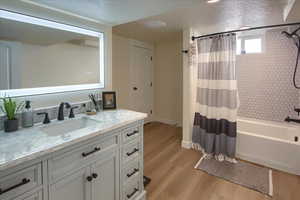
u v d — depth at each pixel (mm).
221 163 2557
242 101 3354
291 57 2865
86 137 1140
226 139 2613
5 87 1307
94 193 1267
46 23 1498
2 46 1283
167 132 3916
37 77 1484
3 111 1284
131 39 3900
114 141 1407
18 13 1322
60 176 1039
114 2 1394
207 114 2744
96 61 1940
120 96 3764
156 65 4652
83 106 1804
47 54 1539
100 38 1961
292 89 2900
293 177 2201
